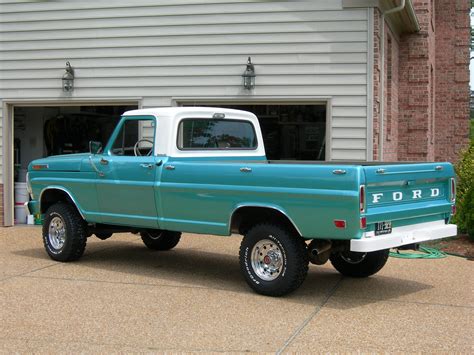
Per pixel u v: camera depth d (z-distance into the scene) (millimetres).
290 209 6285
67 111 13359
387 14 11430
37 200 8922
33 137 13641
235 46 11008
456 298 6691
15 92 12258
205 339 5230
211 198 6926
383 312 6109
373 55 10383
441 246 9719
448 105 18703
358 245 5883
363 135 10430
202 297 6656
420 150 14172
